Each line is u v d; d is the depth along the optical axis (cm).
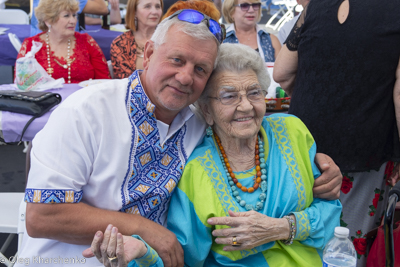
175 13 143
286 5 729
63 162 137
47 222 137
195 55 140
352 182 212
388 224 119
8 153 474
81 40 350
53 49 340
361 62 189
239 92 154
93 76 356
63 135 138
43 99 226
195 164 159
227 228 148
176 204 157
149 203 152
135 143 148
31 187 135
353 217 216
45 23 333
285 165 164
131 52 359
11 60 436
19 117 215
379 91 193
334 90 197
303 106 209
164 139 156
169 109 147
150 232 145
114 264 126
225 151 167
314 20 202
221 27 151
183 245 151
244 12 405
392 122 201
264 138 170
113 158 145
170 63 141
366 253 204
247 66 155
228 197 157
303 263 154
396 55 188
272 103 272
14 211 216
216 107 157
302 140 172
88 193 148
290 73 233
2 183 393
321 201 171
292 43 221
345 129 198
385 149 204
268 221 148
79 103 141
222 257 154
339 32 192
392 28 185
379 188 212
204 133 171
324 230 160
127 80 156
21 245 180
